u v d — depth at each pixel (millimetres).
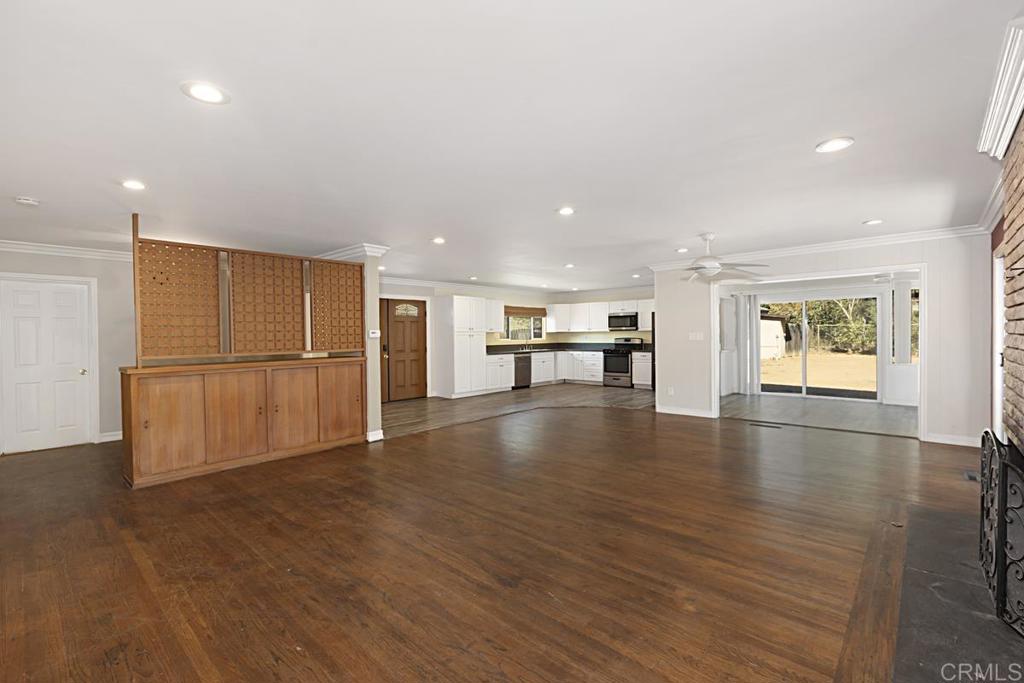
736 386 9852
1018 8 1530
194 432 4410
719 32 1672
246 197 3645
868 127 2484
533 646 1951
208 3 1479
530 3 1503
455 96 2137
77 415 5648
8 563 2703
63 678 1799
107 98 2111
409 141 2631
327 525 3219
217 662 1881
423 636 2025
